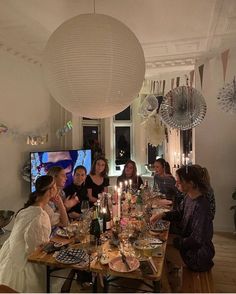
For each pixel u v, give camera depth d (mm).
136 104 5613
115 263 1649
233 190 4074
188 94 3168
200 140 4215
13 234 1966
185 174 2271
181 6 2754
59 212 2467
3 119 3768
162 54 4223
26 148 4285
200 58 4242
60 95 1565
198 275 2006
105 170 3604
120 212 2559
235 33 3436
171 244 2492
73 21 1467
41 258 1734
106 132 5621
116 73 1441
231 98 3906
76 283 2420
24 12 2861
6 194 3818
